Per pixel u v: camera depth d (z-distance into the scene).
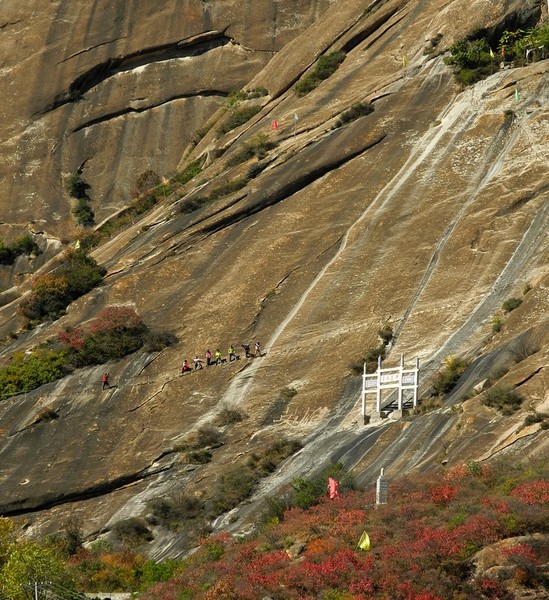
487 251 108.50
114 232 137.62
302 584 65.81
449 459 80.62
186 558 79.50
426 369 97.62
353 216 119.19
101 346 111.00
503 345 94.00
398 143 126.88
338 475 81.06
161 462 97.94
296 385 101.88
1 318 122.75
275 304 111.88
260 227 121.88
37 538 93.50
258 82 152.62
